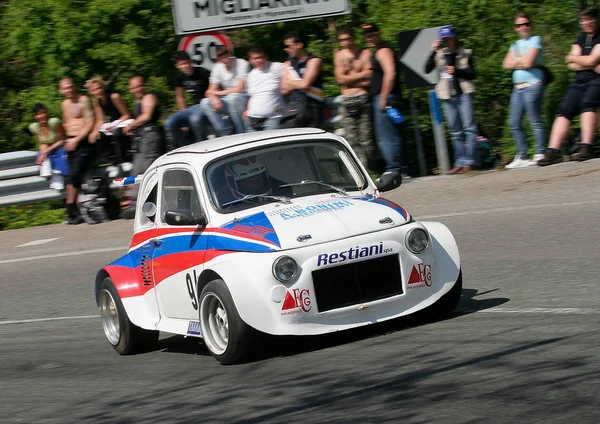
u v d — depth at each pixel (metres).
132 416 8.14
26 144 29.11
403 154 20.30
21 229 22.23
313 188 10.17
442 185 18.62
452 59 18.94
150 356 10.82
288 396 7.85
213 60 20.56
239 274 9.02
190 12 20.48
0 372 11.09
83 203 21.20
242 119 19.00
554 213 14.84
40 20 25.30
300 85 18.16
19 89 29.78
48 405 9.09
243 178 10.10
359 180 10.46
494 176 18.52
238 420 7.44
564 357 7.69
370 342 9.23
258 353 9.43
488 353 8.15
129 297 10.95
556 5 22.09
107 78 25.50
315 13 20.45
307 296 8.95
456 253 9.74
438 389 7.31
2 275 17.89
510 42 22.06
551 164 18.55
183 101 20.08
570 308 9.52
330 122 20.92
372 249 9.15
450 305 9.77
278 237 9.15
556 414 6.35
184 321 10.15
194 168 10.22
